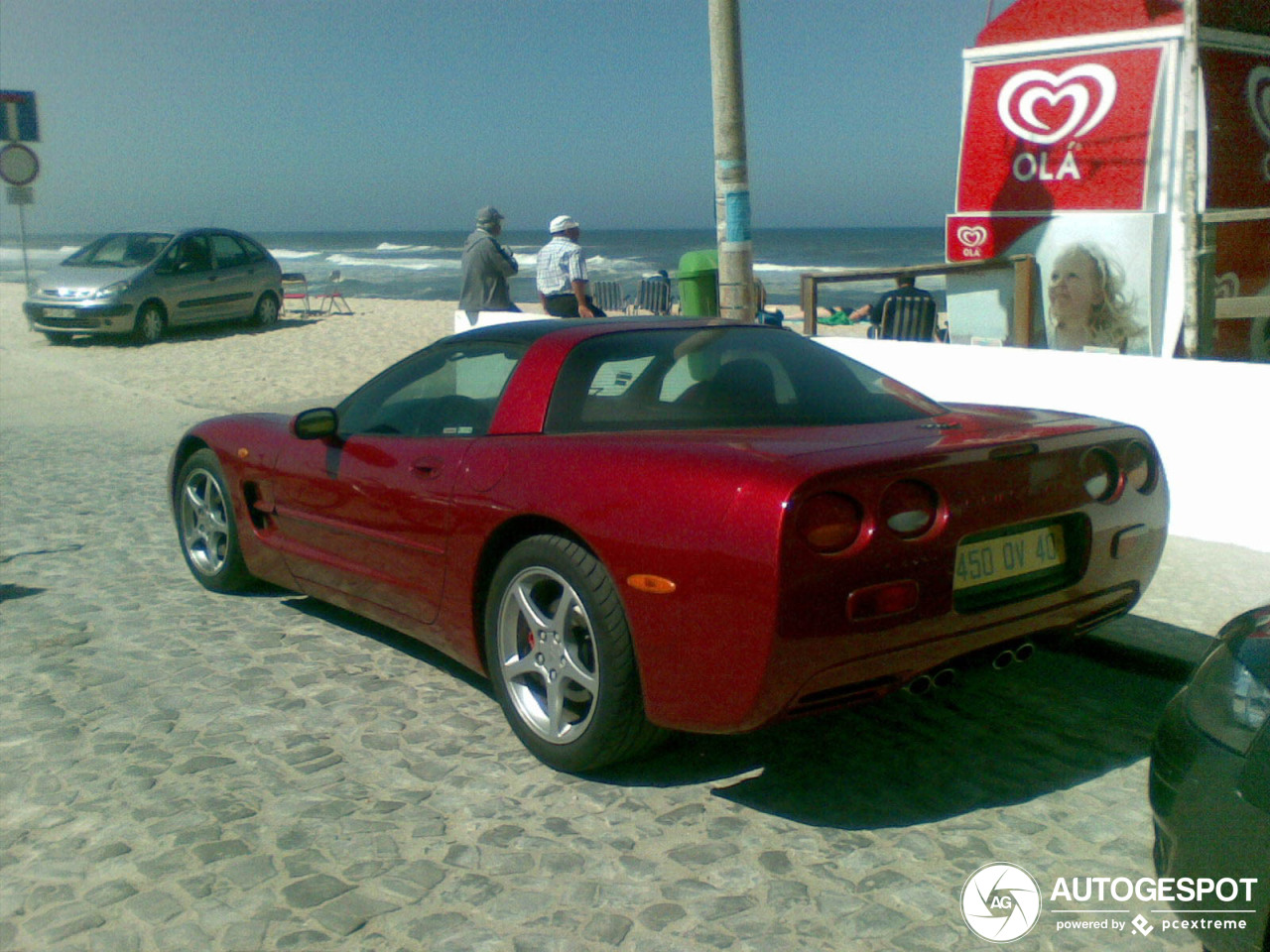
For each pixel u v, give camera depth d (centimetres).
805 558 284
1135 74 735
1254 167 770
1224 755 229
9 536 655
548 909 278
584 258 1114
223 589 541
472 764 360
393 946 262
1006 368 658
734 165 708
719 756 367
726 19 690
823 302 3041
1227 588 521
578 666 338
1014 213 802
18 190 1692
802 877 294
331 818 322
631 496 315
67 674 434
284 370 1448
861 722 396
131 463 888
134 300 1683
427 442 401
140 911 275
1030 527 332
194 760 360
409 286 4297
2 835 312
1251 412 576
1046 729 391
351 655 458
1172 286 740
